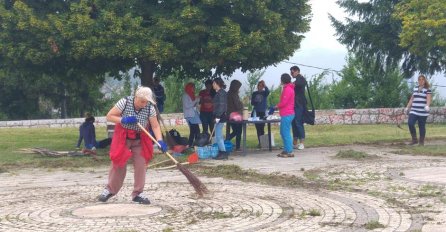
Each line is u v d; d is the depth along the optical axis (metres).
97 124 32.94
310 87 40.31
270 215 7.82
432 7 20.02
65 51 14.66
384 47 30.30
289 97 14.48
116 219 7.62
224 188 10.03
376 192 9.54
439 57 29.61
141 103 8.44
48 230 7.08
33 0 15.13
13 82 41.81
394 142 18.59
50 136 22.89
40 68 16.28
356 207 8.34
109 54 14.32
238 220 7.52
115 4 14.87
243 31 15.27
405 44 21.23
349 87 39.31
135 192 8.64
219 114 14.17
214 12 15.14
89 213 8.04
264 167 12.73
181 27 14.32
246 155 15.18
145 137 8.66
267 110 17.88
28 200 9.17
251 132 24.42
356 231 6.93
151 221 7.48
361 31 30.61
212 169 12.31
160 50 14.24
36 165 13.60
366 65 32.78
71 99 45.34
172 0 14.97
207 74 17.75
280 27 15.15
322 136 21.41
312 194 9.41
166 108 39.34
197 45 14.83
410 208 8.24
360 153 14.62
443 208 8.20
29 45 14.70
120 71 18.03
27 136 22.92
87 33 14.33
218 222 7.39
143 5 15.20
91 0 14.99
